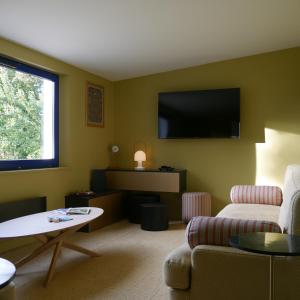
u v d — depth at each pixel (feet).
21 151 12.62
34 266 9.75
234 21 11.68
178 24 11.53
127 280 8.72
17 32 10.82
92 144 16.35
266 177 15.51
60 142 14.58
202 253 5.83
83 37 11.80
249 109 15.80
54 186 13.64
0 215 10.77
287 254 4.24
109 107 17.98
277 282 5.48
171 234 13.47
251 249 4.41
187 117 16.37
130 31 11.75
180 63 16.06
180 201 16.78
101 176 15.96
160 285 8.40
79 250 10.34
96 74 16.60
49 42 11.88
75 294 7.91
